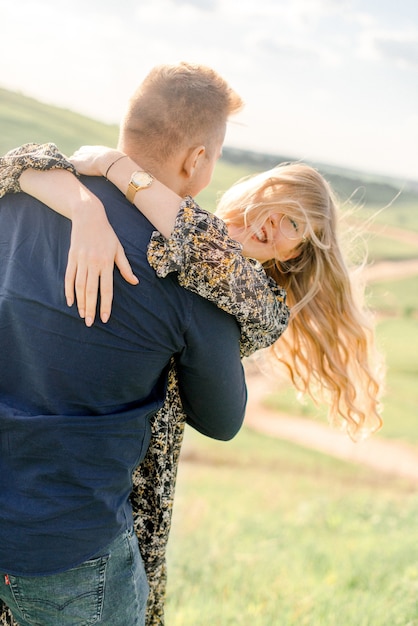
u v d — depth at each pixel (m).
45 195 1.96
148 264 1.86
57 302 1.86
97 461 1.85
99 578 1.91
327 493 14.25
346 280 2.43
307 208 2.29
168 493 2.13
